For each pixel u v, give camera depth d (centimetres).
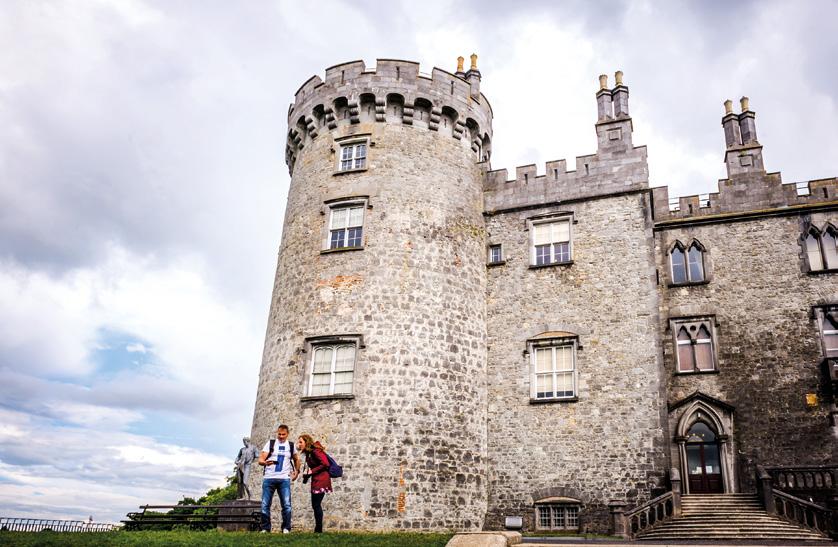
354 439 2364
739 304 2616
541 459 2527
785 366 2492
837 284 2536
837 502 2058
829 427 2378
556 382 2638
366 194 2739
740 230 2709
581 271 2734
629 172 2806
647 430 2439
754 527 2016
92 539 1371
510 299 2800
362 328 2523
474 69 3372
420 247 2686
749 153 2797
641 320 2589
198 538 1452
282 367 2595
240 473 2214
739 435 2461
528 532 2411
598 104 2967
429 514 2338
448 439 2478
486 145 3172
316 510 1644
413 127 2872
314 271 2688
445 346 2597
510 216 2928
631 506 2367
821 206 2628
